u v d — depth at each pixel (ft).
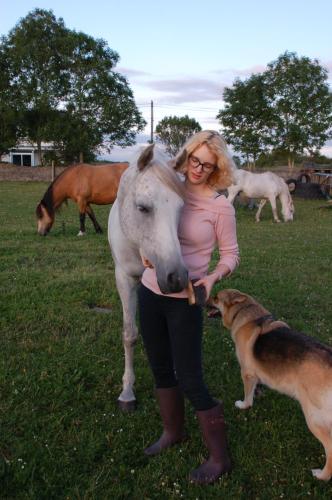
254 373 10.17
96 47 126.41
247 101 88.79
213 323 16.30
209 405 8.67
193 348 8.45
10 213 46.21
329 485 8.75
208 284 8.07
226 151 8.00
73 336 14.76
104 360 13.20
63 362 12.93
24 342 14.20
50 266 23.43
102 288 19.72
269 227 42.14
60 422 10.30
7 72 124.06
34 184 98.12
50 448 9.43
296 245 31.86
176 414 9.48
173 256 7.63
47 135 115.34
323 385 8.30
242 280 21.70
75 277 21.25
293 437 10.14
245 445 9.80
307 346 9.00
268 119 90.48
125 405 11.06
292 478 8.86
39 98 118.93
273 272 23.65
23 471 8.64
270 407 11.33
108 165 34.01
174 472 8.91
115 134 130.52
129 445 9.71
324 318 17.21
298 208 60.80
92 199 33.65
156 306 8.62
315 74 86.69
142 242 8.38
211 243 8.38
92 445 9.49
